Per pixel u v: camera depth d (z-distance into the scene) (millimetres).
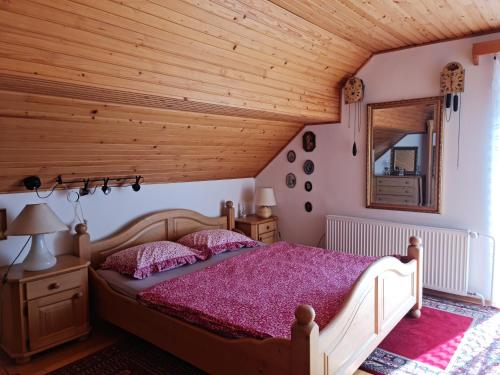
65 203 3186
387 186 3979
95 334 3057
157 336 2510
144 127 3021
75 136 2721
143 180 3729
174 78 2430
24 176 2824
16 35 1742
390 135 3922
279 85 3291
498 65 3273
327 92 4008
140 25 2113
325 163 4457
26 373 2510
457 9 2785
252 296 2496
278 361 1852
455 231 3514
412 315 3178
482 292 3502
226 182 4742
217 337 2139
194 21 2307
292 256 3420
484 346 2738
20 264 2869
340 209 4387
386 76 3904
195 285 2715
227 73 2775
